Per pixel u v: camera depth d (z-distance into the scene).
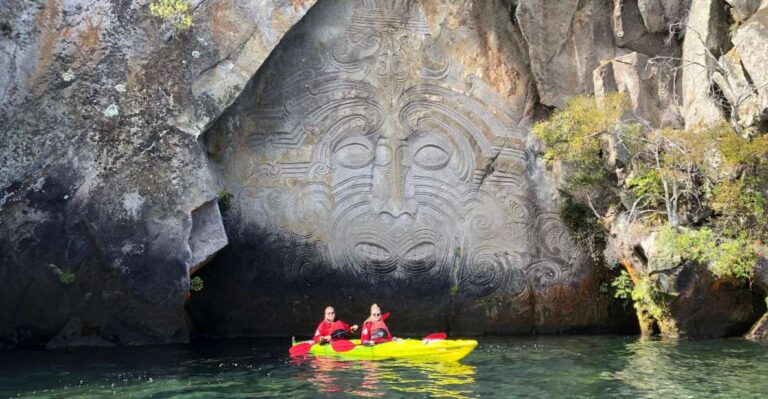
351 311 14.35
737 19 13.18
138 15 12.85
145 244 12.24
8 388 8.91
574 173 14.41
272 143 14.53
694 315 12.89
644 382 9.09
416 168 14.95
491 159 15.12
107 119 12.45
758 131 12.42
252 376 9.62
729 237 12.37
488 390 8.66
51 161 12.19
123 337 12.53
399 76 15.07
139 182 12.38
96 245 12.06
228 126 14.31
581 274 14.91
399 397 8.30
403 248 14.65
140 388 8.89
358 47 14.99
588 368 10.11
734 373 9.62
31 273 11.89
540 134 13.97
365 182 14.73
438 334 12.04
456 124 15.12
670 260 12.52
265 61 14.55
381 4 15.14
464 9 15.23
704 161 12.69
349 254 14.48
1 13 12.36
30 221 11.94
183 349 12.16
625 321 14.91
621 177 13.89
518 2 14.46
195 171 12.70
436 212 14.88
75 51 12.56
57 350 11.91
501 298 14.73
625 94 13.82
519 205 15.11
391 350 11.36
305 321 14.22
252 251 14.11
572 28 14.59
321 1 14.91
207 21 13.17
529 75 15.31
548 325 14.83
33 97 12.33
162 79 12.80
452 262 14.74
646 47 14.41
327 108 14.78
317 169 14.62
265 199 14.34
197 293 13.88
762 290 12.59
